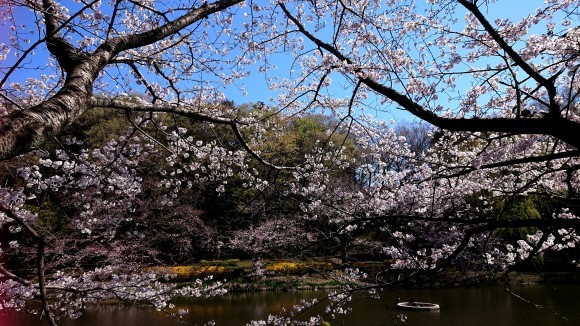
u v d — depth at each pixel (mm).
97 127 15078
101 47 2627
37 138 1683
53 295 6336
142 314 11633
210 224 18984
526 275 16469
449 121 3162
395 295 14742
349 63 4465
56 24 3023
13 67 2496
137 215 14648
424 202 6629
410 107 3469
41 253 2311
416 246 8648
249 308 12625
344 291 4195
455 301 13711
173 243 18172
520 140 5109
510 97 4824
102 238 11672
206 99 6570
